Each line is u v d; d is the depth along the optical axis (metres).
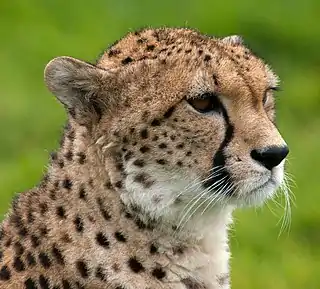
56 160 14.22
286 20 34.53
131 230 13.70
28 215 14.14
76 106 14.02
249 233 23.89
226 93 13.86
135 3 35.81
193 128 13.80
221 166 13.90
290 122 29.95
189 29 14.84
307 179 26.42
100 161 13.70
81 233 13.70
